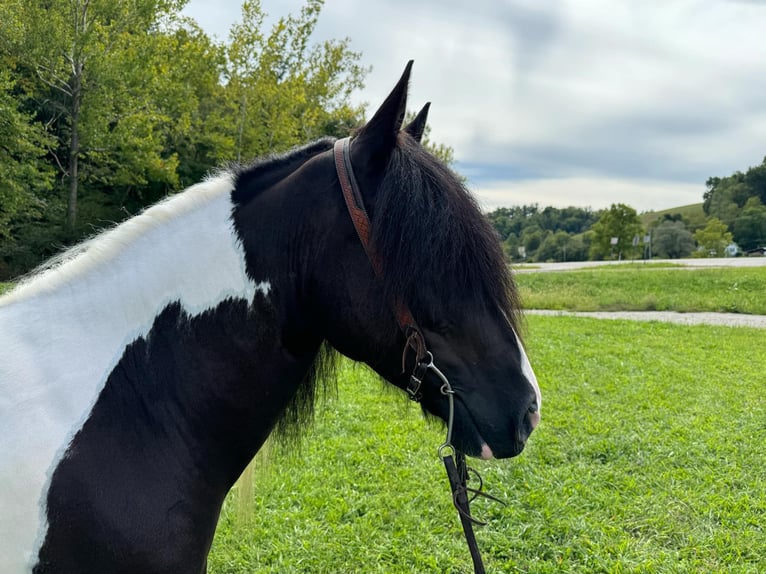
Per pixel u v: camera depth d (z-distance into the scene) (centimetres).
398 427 568
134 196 2527
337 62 2523
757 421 602
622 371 849
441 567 332
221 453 149
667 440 537
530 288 2262
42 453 126
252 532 353
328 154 149
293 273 145
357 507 396
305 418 172
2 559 122
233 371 145
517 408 140
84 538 127
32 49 1867
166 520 135
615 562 331
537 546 354
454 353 138
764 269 2534
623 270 2772
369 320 138
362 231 136
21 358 133
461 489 156
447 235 133
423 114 169
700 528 377
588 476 452
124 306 142
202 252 146
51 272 147
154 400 140
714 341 1155
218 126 2316
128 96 2005
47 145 2075
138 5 1994
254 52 2205
